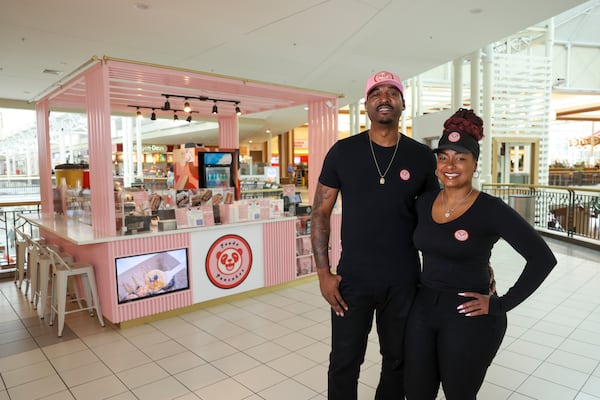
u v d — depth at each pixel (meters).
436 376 1.77
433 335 1.75
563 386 2.77
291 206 5.49
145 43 6.71
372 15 5.59
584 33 14.03
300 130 27.86
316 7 5.23
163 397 2.71
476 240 1.66
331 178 1.95
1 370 3.12
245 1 5.02
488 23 6.19
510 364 3.08
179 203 4.82
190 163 6.62
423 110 15.71
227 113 8.30
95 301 3.98
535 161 12.20
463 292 1.69
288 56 7.66
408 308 1.87
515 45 13.53
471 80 9.84
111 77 4.39
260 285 4.94
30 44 6.61
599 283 5.16
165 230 4.17
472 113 1.74
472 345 1.65
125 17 5.53
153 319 4.12
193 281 4.36
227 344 3.53
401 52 7.64
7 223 6.78
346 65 8.51
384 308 1.91
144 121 22.00
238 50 7.21
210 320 4.11
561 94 15.72
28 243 4.87
